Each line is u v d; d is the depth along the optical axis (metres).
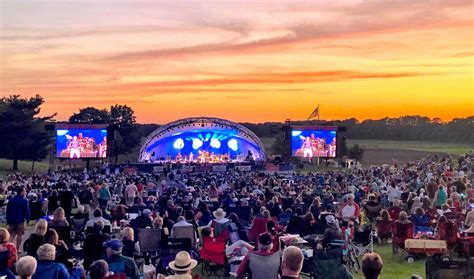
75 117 136.38
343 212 21.92
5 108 99.69
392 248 21.42
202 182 45.56
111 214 25.14
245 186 39.44
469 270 11.46
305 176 56.25
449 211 22.52
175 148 88.69
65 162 114.75
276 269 10.75
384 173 58.66
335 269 12.62
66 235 17.64
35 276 10.68
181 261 10.38
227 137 89.38
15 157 98.06
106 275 9.81
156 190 39.88
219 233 19.36
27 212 21.09
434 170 62.44
